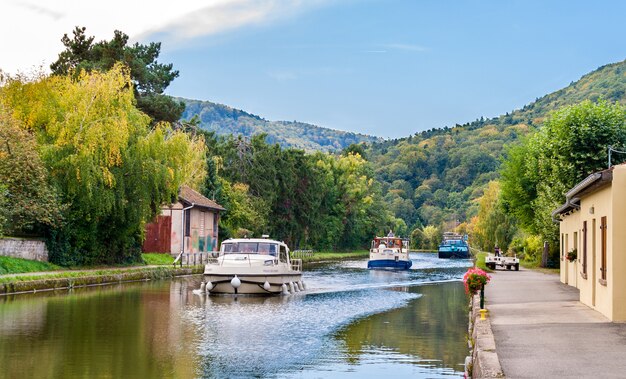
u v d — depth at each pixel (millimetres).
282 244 38531
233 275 35156
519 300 25516
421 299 34156
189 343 19891
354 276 54250
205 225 66688
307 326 23797
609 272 19000
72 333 21078
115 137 40938
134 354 18000
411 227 181750
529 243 65750
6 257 36531
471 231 142625
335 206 113562
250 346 19562
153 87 72000
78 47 69750
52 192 38594
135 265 48312
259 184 81688
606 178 18578
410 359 17797
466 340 20891
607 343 15031
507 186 61281
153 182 43719
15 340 19719
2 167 36312
